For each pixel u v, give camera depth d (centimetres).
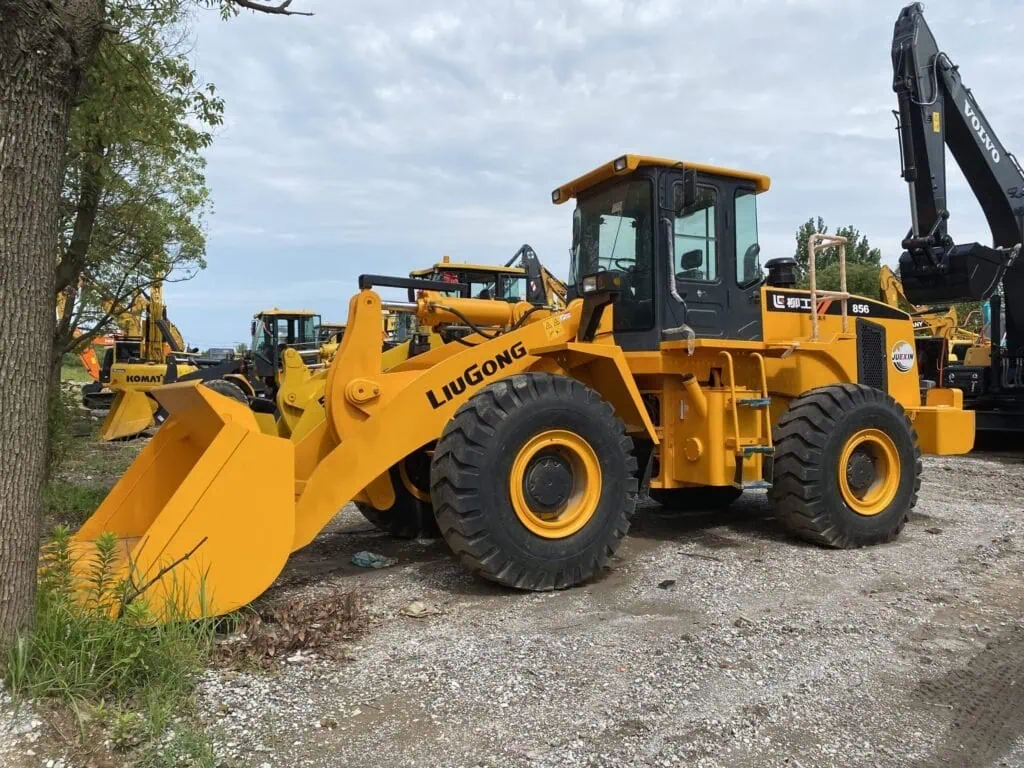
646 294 532
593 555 438
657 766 248
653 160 520
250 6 321
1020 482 841
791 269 643
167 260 906
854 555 511
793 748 261
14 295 264
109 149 733
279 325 1530
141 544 324
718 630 364
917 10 930
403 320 922
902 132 930
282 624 356
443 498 414
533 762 248
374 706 284
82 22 280
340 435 435
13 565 264
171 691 276
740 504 703
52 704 253
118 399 1355
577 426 437
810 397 540
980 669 327
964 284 969
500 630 364
